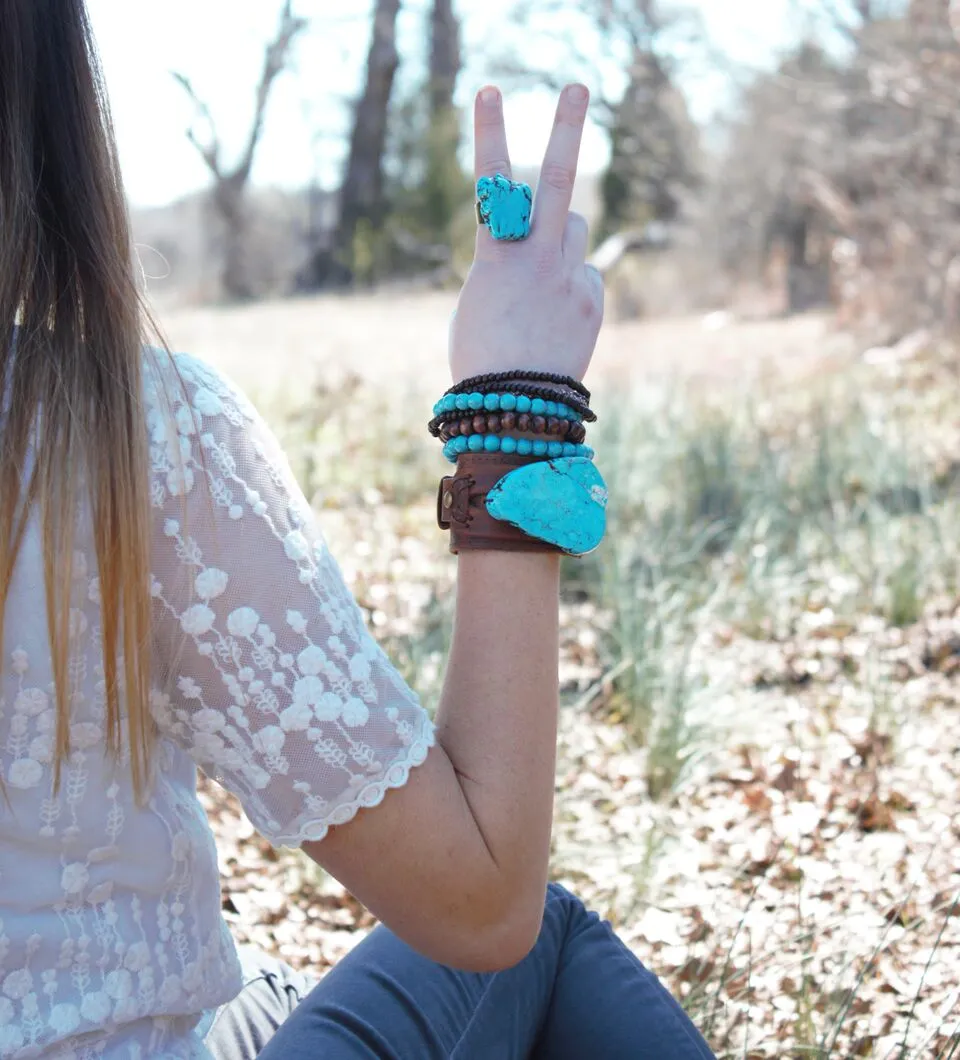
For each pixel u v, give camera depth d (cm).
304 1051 123
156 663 95
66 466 90
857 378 966
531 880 103
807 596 499
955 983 233
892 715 365
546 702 104
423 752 97
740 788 347
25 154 93
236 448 96
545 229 112
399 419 859
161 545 93
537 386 109
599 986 139
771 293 1828
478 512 106
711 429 714
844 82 1245
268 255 3138
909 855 293
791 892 278
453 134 2645
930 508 540
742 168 1878
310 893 292
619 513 594
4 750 92
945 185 1091
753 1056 215
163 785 102
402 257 2639
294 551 96
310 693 95
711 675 397
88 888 97
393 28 2655
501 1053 131
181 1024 108
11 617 90
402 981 130
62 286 94
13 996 95
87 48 97
